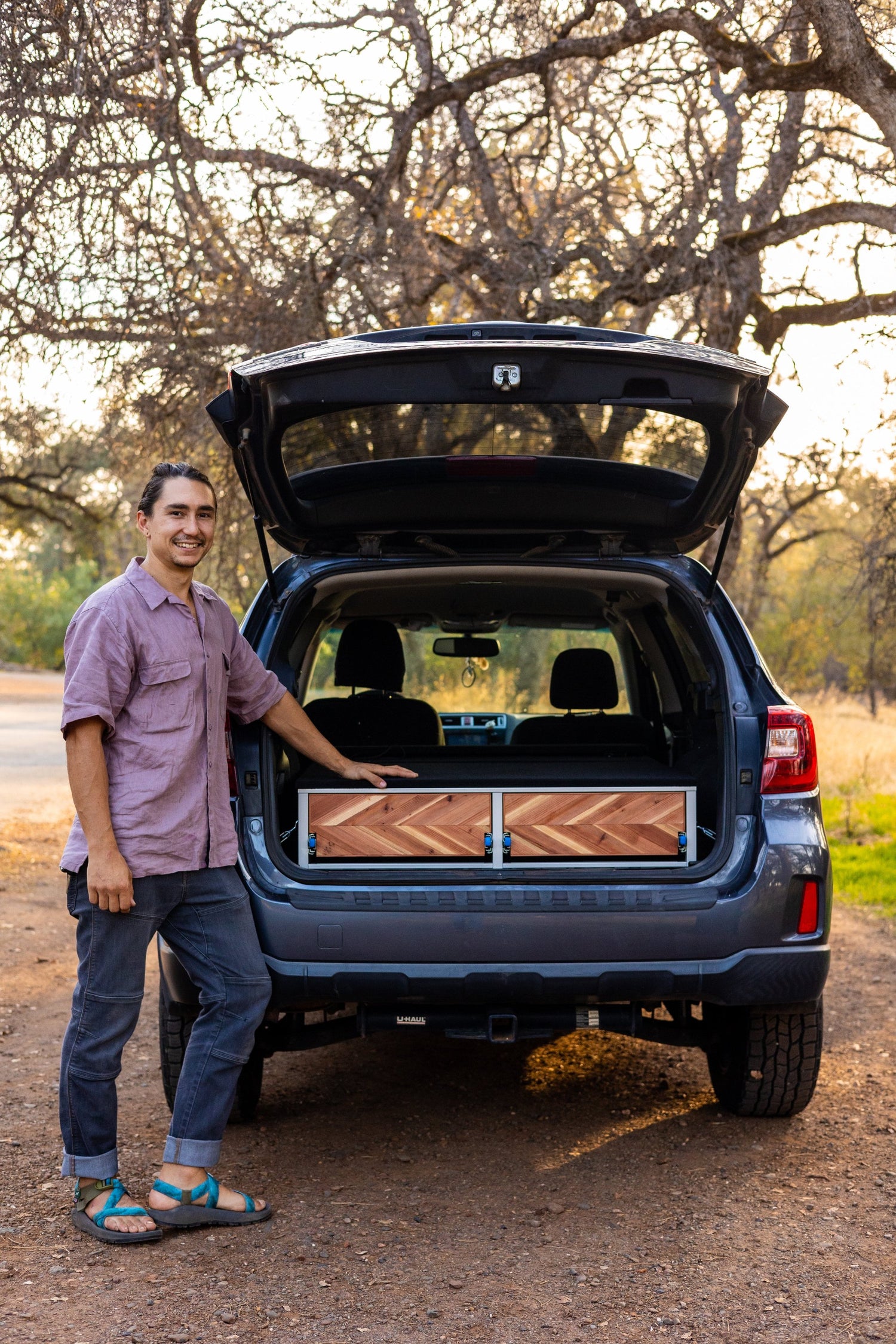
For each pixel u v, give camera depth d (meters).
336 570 3.80
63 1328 2.61
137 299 8.17
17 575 65.38
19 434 11.28
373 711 4.34
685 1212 3.24
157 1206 3.13
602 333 3.53
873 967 6.18
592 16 8.36
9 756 18.81
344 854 3.46
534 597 4.70
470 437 3.44
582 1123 3.96
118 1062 3.14
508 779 3.50
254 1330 2.61
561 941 3.26
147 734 3.08
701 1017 4.88
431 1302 2.74
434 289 9.52
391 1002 3.32
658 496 3.71
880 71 7.67
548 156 9.48
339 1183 3.45
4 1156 3.62
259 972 3.22
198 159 7.86
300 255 8.84
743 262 8.95
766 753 3.46
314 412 3.24
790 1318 2.68
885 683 28.02
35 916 7.30
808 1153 3.68
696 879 3.35
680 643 4.07
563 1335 2.60
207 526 3.17
